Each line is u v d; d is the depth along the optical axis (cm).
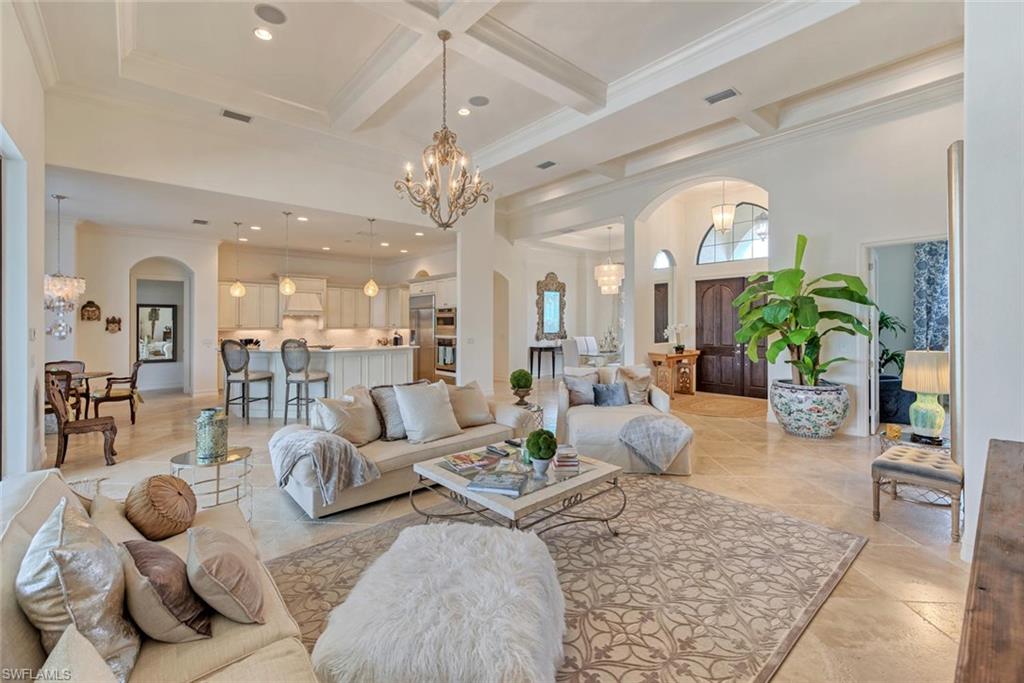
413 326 1041
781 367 591
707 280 880
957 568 247
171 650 128
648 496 349
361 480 310
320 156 595
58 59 378
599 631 197
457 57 413
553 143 551
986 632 64
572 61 425
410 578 166
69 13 322
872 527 295
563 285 1141
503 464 292
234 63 420
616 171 696
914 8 324
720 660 180
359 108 471
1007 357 234
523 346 1045
